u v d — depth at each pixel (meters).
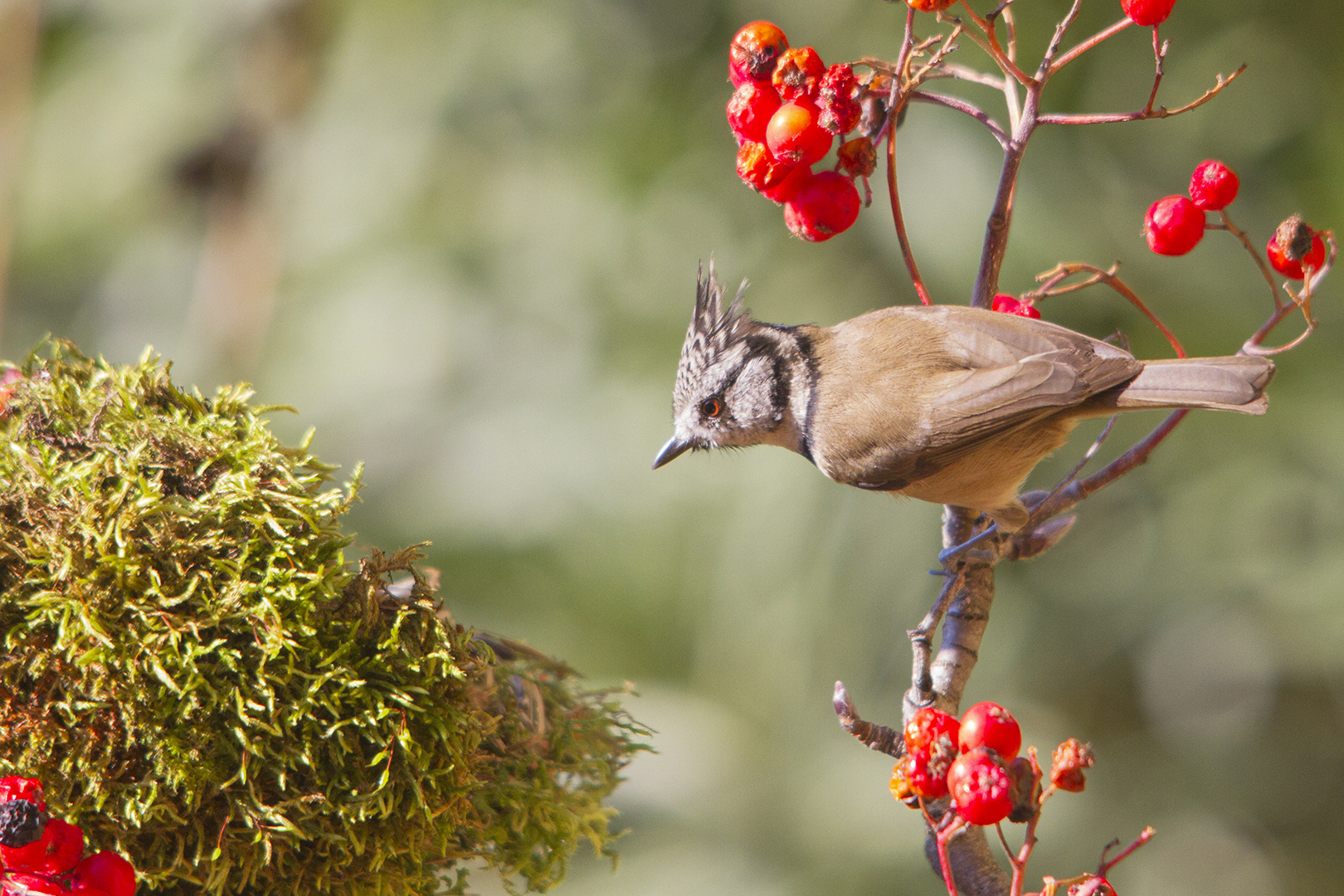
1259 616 11.66
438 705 3.48
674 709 11.51
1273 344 11.03
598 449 11.95
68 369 3.81
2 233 11.88
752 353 5.41
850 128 3.89
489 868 3.98
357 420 12.47
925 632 3.91
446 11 12.31
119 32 12.97
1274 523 11.41
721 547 11.44
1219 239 10.93
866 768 11.20
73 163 12.86
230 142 12.89
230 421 3.68
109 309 13.18
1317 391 11.10
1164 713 12.37
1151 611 11.57
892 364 4.98
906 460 4.80
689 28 11.85
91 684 3.22
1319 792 12.18
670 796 11.46
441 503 12.12
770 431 5.45
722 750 11.43
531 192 12.21
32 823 2.91
